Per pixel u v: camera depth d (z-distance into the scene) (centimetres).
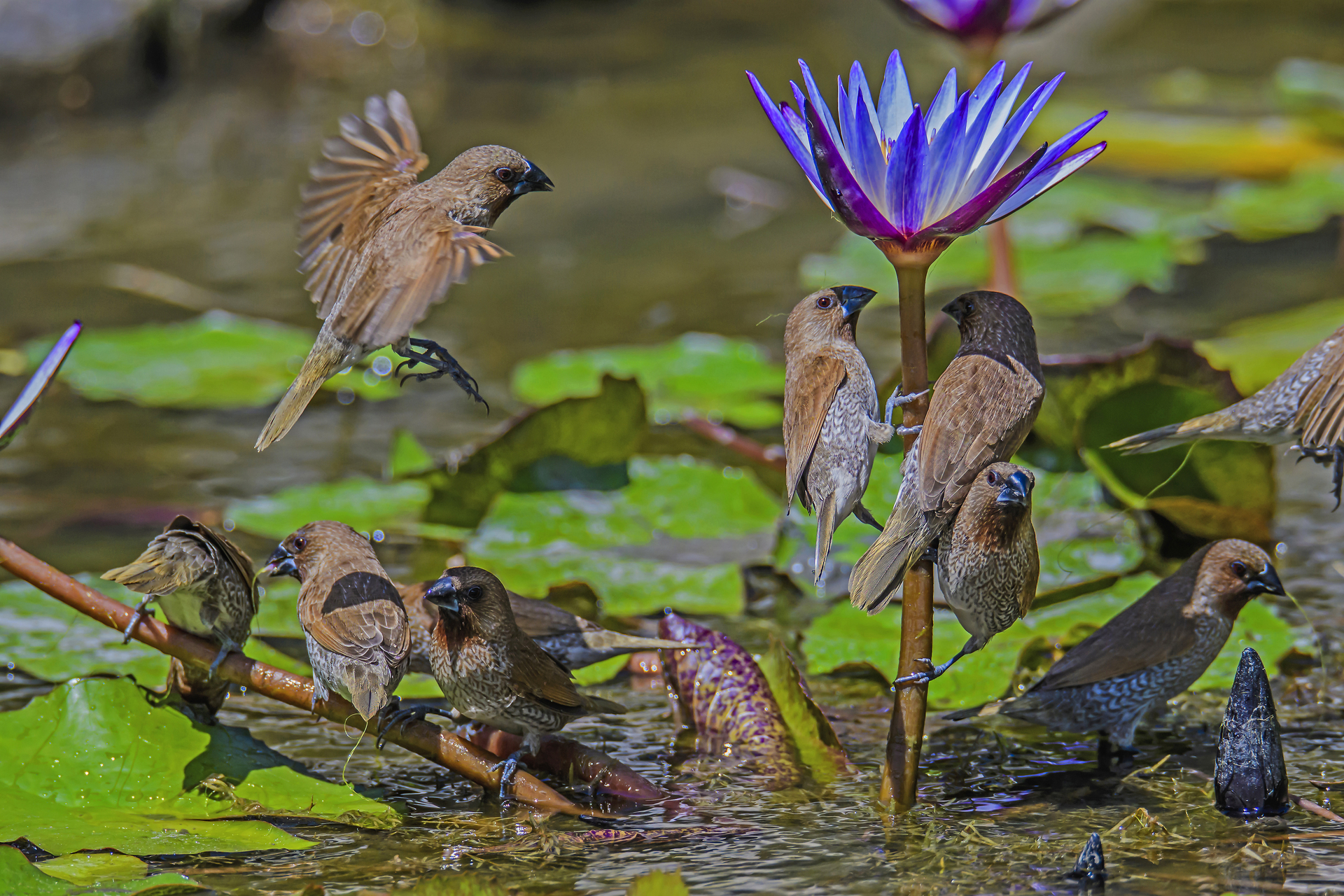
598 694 956
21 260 1900
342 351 775
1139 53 3078
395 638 742
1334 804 753
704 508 1223
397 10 2909
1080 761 827
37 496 1261
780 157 2373
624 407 1198
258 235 2012
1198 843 703
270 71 2769
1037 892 649
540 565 1112
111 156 2398
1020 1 1259
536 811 756
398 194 805
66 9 2542
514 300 1831
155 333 1606
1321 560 1119
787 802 769
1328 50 3036
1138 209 2047
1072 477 1172
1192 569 832
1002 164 668
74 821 716
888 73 715
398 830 736
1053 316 1695
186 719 789
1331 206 2033
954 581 708
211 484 1299
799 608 1081
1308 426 830
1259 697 740
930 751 845
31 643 959
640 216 2144
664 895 643
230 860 696
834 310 741
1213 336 1585
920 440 691
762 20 3219
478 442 1379
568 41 3053
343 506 1218
